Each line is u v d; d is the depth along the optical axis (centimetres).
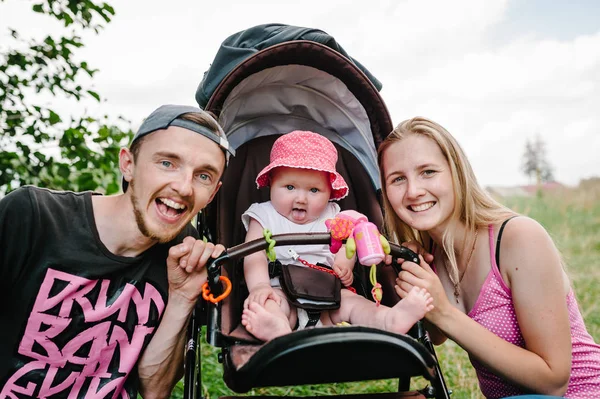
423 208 186
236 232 232
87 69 317
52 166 304
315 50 225
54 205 172
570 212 916
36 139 297
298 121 263
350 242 165
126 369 174
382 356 134
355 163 254
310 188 216
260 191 244
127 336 175
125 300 173
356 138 258
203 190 170
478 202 195
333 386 330
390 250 175
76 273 168
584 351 188
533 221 184
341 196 231
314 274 196
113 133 328
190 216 170
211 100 216
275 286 200
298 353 126
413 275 174
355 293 201
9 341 165
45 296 165
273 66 227
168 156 162
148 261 181
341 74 233
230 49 236
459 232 196
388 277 203
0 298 170
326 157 218
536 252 175
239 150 251
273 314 158
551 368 170
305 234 170
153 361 180
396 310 164
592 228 823
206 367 334
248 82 234
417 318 162
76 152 301
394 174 190
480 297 189
